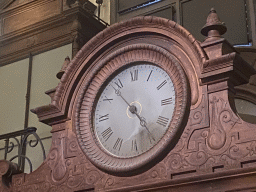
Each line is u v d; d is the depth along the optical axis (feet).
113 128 11.99
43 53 24.70
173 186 10.39
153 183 10.64
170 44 11.93
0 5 27.17
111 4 24.49
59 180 12.57
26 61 25.08
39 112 13.38
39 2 25.77
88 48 13.06
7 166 13.73
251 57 20.18
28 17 25.98
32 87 24.25
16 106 24.32
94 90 12.60
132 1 23.66
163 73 11.71
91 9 25.07
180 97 11.10
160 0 22.75
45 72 24.16
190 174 10.49
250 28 20.29
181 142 10.83
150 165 11.05
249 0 20.57
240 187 9.59
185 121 10.94
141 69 12.14
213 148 10.37
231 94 10.91
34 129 15.25
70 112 13.01
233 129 10.27
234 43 20.39
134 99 11.94
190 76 11.28
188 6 21.86
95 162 11.74
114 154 11.67
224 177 9.78
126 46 12.32
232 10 20.77
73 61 13.12
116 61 12.53
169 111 11.24
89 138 12.19
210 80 10.94
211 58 11.07
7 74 25.48
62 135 12.99
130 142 11.55
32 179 13.16
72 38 23.53
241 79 11.14
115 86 12.40
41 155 22.22
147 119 11.51
